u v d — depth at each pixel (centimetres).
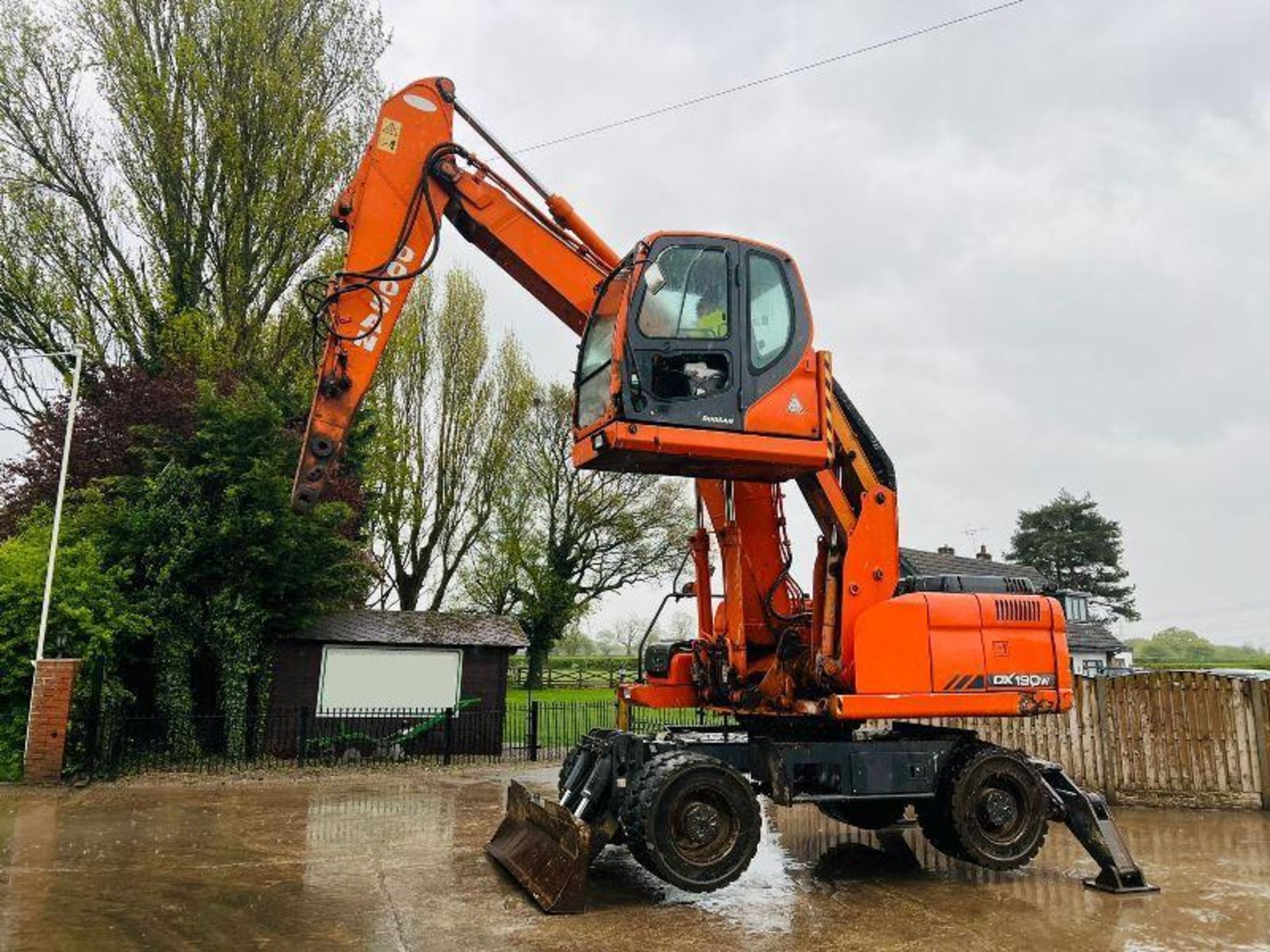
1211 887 671
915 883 682
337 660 1519
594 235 775
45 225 1706
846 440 730
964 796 698
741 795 632
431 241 746
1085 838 685
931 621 716
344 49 1997
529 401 3061
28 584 1171
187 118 1791
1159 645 7262
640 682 859
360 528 1928
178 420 1497
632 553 3309
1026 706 729
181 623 1369
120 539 1370
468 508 2869
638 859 634
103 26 1767
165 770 1264
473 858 736
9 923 534
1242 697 1010
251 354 1792
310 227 1852
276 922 548
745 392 661
